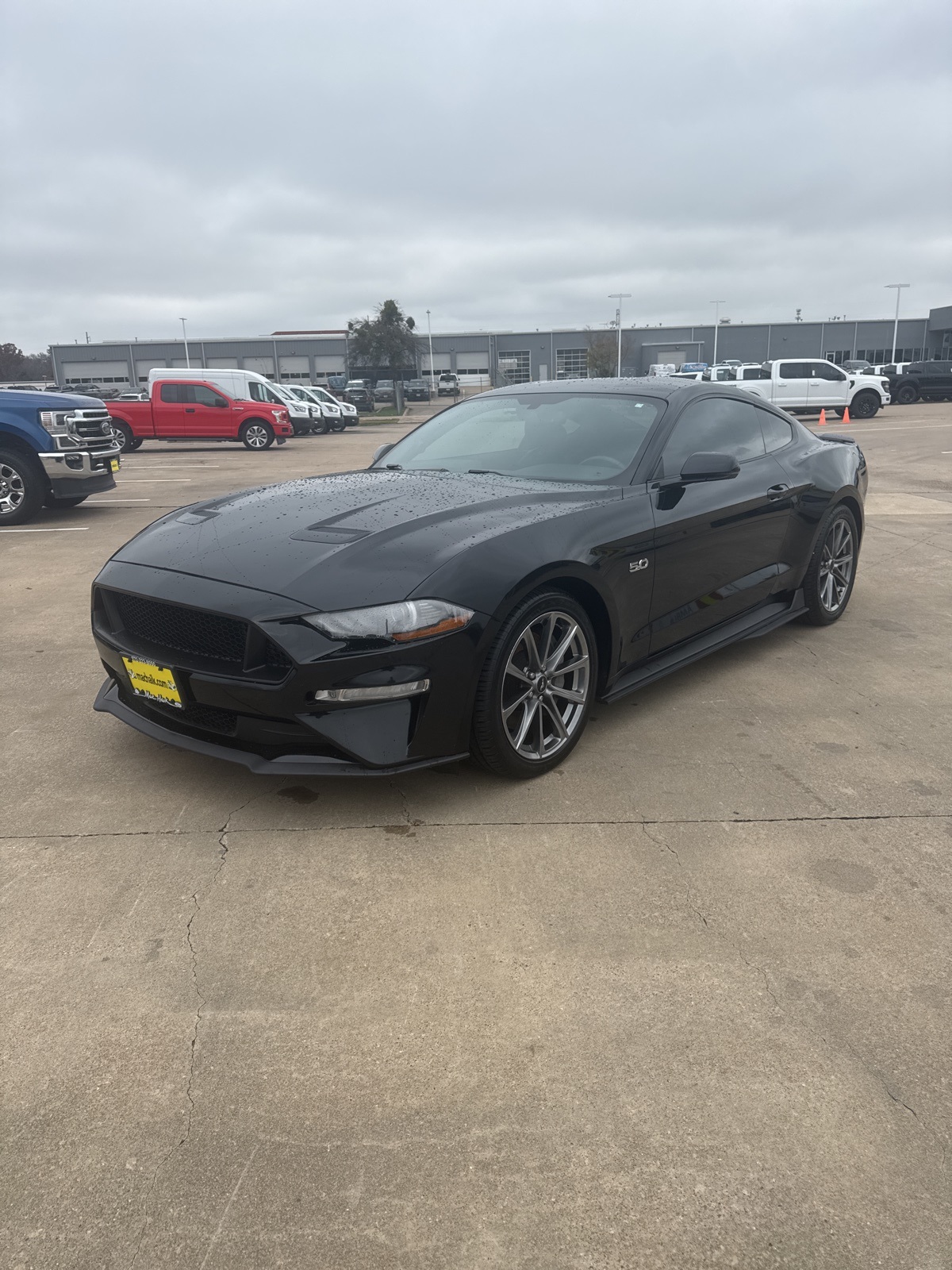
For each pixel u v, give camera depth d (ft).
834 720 11.40
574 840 8.49
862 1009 6.26
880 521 26.81
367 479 11.85
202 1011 6.28
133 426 70.69
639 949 6.93
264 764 8.50
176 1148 5.17
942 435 59.41
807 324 258.78
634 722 11.37
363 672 8.11
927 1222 4.69
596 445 11.74
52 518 29.53
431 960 6.81
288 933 7.14
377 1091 5.58
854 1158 5.08
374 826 8.77
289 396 88.84
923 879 7.83
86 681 12.96
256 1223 4.70
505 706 9.22
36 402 27.81
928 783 9.63
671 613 11.52
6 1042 5.98
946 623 15.79
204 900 7.57
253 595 8.40
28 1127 5.31
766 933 7.11
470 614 8.45
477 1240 4.61
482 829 8.70
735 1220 4.71
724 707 11.84
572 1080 5.65
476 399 14.38
